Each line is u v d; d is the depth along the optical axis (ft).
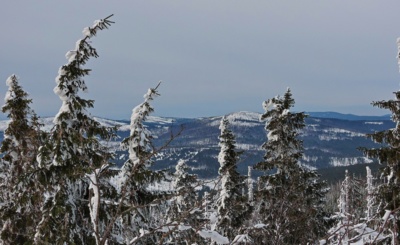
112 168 35.50
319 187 61.26
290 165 58.85
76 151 35.01
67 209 32.48
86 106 36.58
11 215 39.42
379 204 40.52
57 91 35.01
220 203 54.80
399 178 43.45
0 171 44.19
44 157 34.04
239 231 14.20
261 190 52.47
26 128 44.62
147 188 39.83
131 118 40.22
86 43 35.81
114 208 30.83
